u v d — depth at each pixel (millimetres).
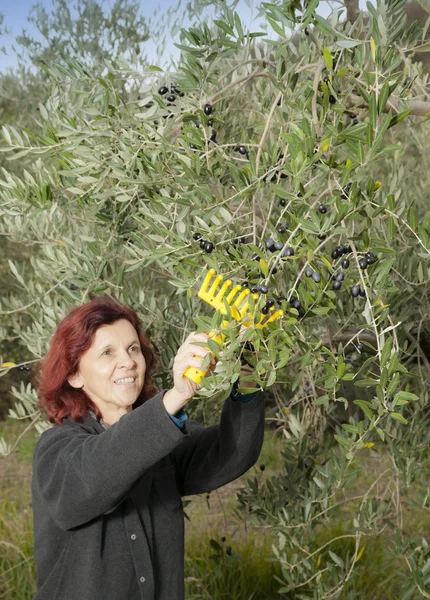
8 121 4270
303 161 1146
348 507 4164
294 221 1270
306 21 1209
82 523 1440
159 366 2354
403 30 1371
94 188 1634
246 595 3516
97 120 1583
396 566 3588
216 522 4406
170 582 1614
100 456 1336
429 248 1225
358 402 1206
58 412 1652
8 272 5555
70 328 1629
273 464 5281
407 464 2322
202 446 1765
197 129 1437
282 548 2443
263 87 2160
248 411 1625
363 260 1249
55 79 1875
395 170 2732
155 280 2916
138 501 1570
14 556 3842
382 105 1041
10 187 1726
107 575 1505
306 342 1274
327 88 1194
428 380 2467
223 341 1157
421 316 2508
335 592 2463
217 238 1513
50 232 2471
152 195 1596
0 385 6512
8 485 5219
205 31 1451
